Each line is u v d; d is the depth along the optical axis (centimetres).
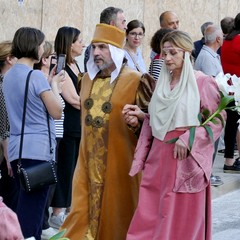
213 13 1709
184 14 1623
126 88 704
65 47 870
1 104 773
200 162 673
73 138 884
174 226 677
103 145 707
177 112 670
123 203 711
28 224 719
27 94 718
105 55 704
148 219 679
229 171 1223
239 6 1788
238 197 1105
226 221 973
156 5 1542
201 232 688
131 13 1479
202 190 682
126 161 708
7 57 795
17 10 1230
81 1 1352
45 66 828
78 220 716
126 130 706
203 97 676
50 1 1288
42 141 720
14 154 723
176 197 675
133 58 988
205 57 1152
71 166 886
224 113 689
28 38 724
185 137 664
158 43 941
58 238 513
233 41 1178
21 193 722
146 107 704
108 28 704
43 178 711
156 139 684
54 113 721
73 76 880
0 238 495
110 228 710
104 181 708
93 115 710
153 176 683
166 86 682
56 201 879
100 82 715
